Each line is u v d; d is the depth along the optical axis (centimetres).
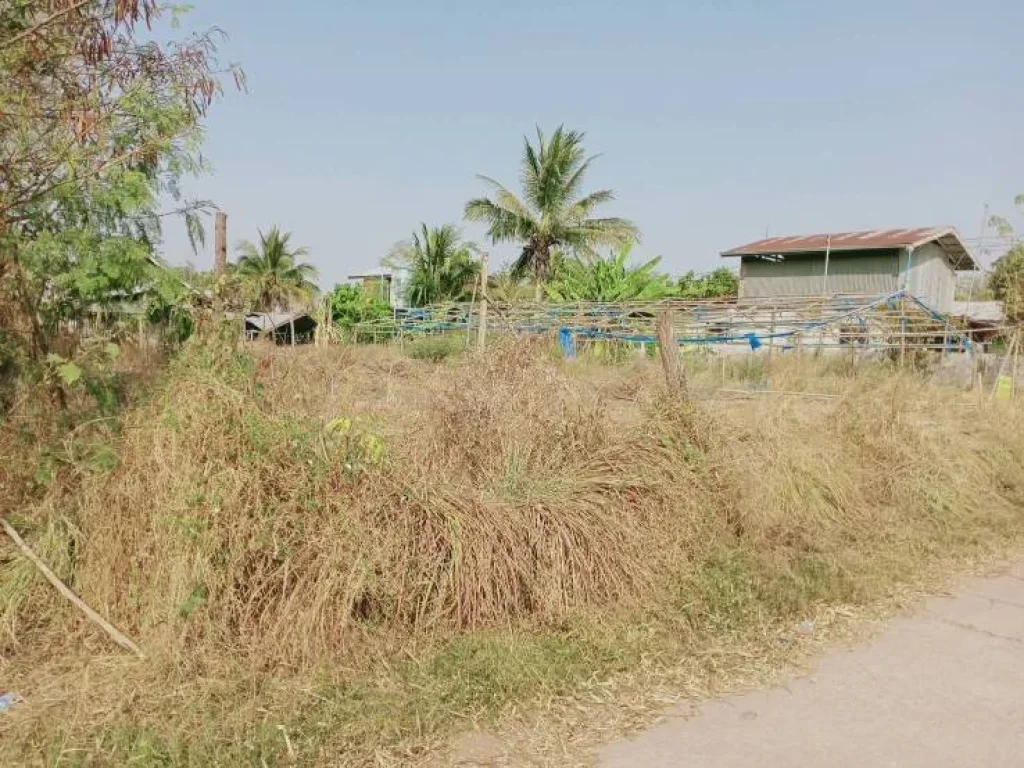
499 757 330
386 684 372
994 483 805
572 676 395
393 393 621
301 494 414
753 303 2441
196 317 471
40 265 527
